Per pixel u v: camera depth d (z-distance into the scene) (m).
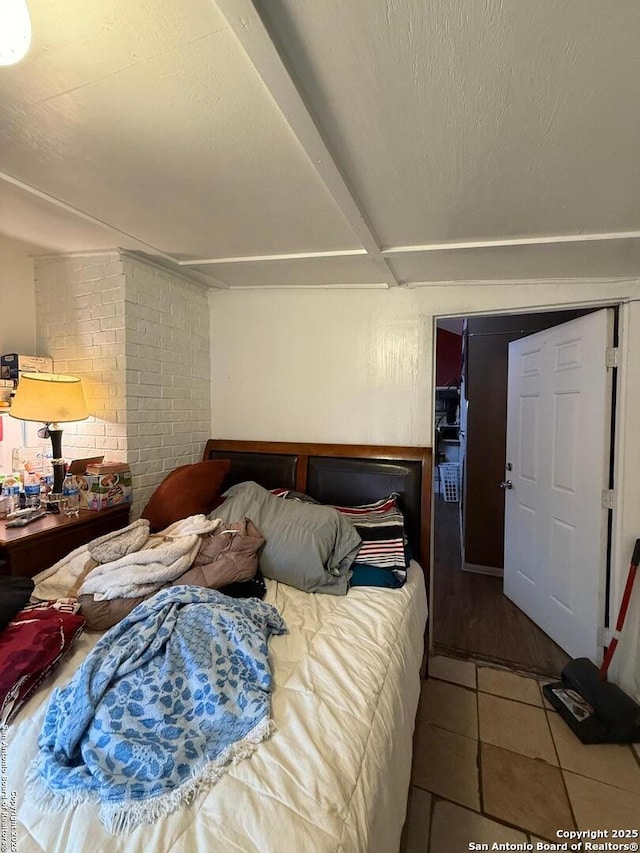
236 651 1.24
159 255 2.19
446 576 3.70
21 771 0.93
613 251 1.84
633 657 2.15
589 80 0.90
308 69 0.90
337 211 1.60
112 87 0.98
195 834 0.78
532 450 2.93
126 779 0.88
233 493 2.33
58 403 2.04
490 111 1.01
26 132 1.16
